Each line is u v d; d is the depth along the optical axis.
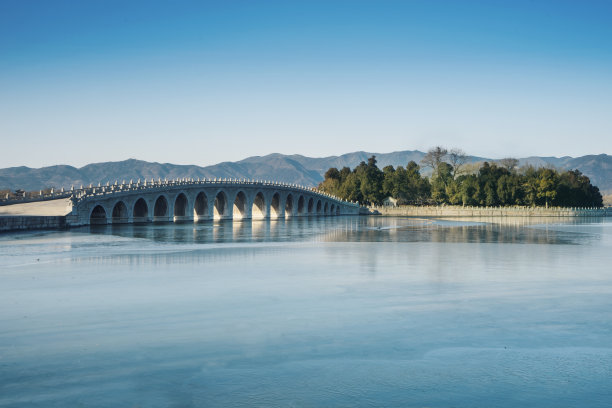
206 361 18.56
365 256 49.69
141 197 100.94
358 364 18.31
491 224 126.00
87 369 17.77
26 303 27.20
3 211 85.25
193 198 118.94
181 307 26.42
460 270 39.97
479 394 15.94
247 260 45.91
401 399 15.58
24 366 18.00
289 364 18.30
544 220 158.50
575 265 43.28
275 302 27.72
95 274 37.12
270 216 161.00
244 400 15.51
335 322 23.64
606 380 16.98
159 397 15.66
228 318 24.27
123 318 24.17
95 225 91.81
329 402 15.38
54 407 14.97
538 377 17.20
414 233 87.06
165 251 52.75
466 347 20.17
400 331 22.22
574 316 24.88
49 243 59.94
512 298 29.02
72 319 23.94
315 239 71.69
